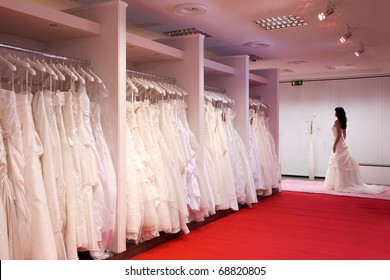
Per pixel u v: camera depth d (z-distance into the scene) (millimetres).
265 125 7363
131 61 5051
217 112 5578
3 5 2848
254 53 7445
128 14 4941
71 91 3371
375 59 8094
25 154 2844
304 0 4430
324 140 10484
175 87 4844
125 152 3670
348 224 5055
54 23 3281
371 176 9367
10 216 2715
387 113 9758
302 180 10008
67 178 3119
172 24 5391
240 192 5777
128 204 3719
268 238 4371
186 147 4609
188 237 4418
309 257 3684
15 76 3551
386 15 4973
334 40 6387
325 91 10469
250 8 4707
